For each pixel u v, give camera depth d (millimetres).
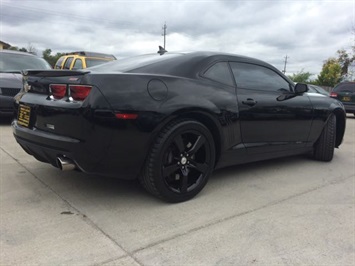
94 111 2713
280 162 5008
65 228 2672
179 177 3219
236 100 3611
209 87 3400
